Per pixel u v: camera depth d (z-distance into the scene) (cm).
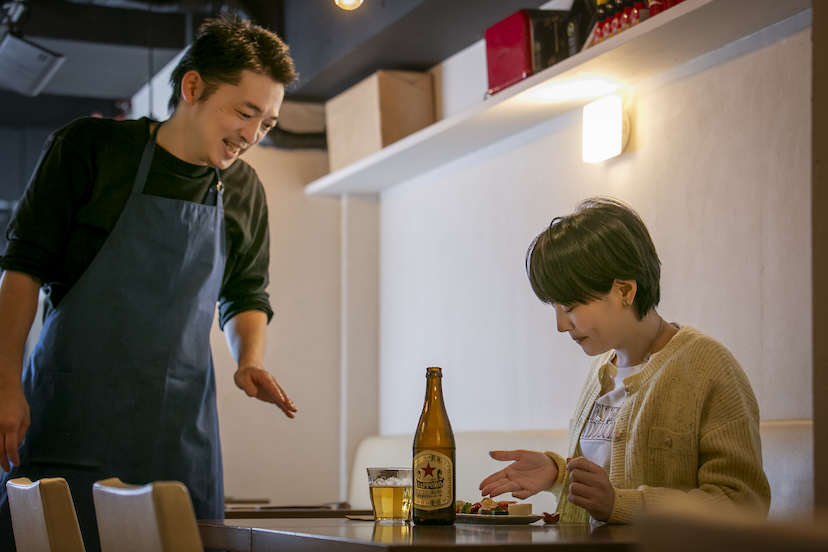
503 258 342
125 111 583
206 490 187
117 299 178
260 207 211
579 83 282
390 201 425
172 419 182
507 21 303
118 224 179
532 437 302
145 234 181
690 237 259
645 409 146
